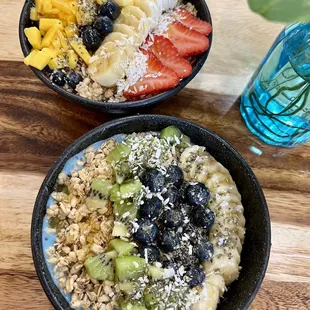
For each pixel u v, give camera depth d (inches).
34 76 10.9
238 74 11.1
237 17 11.6
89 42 10.1
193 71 10.0
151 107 10.3
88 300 8.2
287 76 9.0
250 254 8.8
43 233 8.7
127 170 8.9
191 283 8.2
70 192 9.0
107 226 8.6
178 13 10.7
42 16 10.2
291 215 9.9
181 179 8.9
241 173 9.2
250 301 8.1
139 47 10.2
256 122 10.3
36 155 10.2
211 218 8.5
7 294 9.1
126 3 10.3
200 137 9.5
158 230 8.4
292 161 10.4
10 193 9.8
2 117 10.6
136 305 8.0
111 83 9.9
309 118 9.4
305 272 9.5
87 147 9.4
